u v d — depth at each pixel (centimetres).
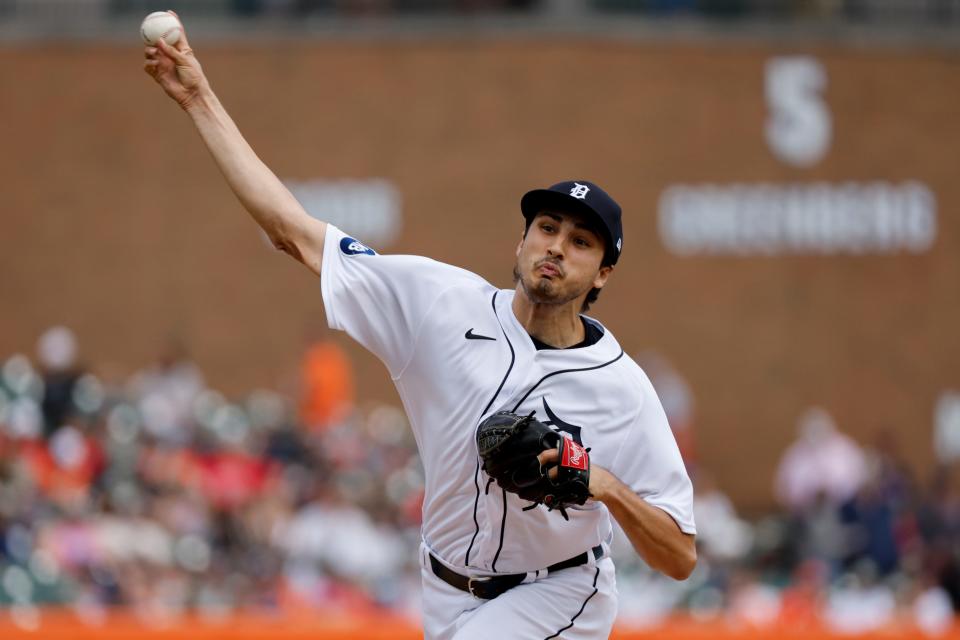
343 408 5209
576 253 1432
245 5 6378
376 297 1491
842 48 6438
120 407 4428
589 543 1525
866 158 6431
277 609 3569
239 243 6150
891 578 4447
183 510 3900
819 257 6372
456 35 6294
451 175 6275
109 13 6325
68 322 6100
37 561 3422
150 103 6172
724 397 6275
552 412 1455
